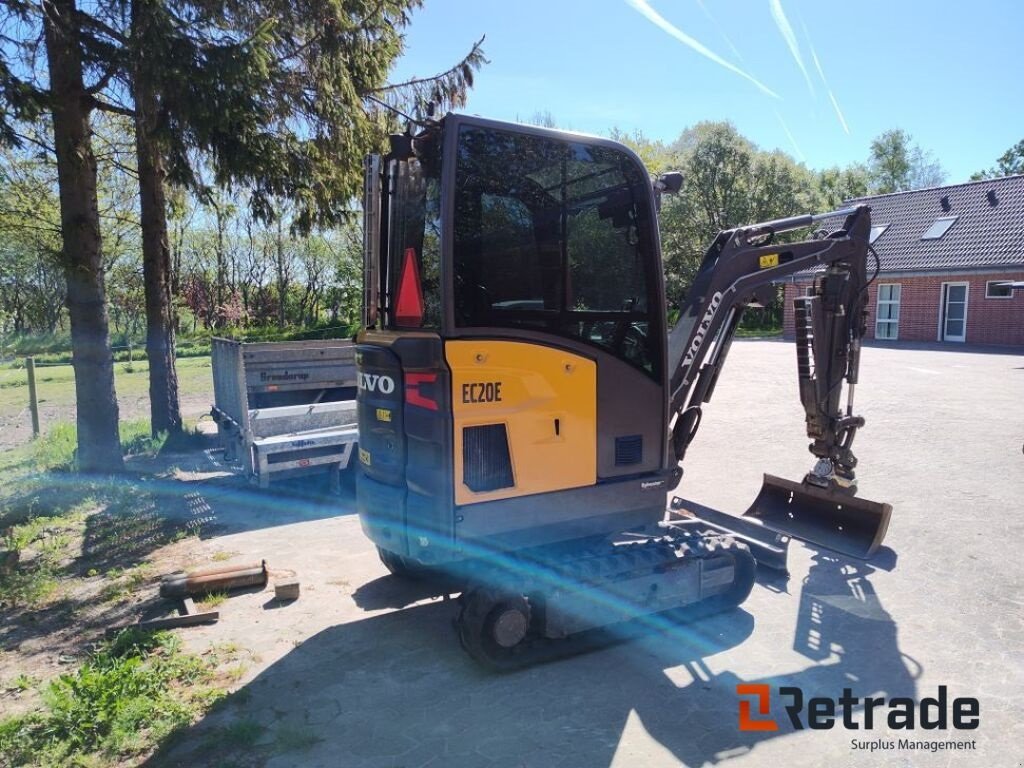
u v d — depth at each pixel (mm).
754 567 4383
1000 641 3938
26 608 4633
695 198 32125
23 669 3875
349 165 8117
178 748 3100
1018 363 15297
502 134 3520
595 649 3945
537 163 3615
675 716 3303
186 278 42188
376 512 3934
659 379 4059
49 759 3033
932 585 4664
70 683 3443
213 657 3902
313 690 3568
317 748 3082
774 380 13891
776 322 32906
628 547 4121
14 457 9062
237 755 3043
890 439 8586
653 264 3992
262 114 6660
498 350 3488
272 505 6777
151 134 6492
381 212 4078
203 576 4738
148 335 9398
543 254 3648
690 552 4117
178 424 9625
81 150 7062
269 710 3387
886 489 6664
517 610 3670
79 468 7551
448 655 3922
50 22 6027
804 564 5094
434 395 3418
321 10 7270
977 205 21500
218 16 6719
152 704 3387
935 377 13422
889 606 4391
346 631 4230
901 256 21859
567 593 3740
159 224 9250
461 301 3420
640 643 4012
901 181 54812
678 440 4543
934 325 20844
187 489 7254
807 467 7750
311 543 5758
